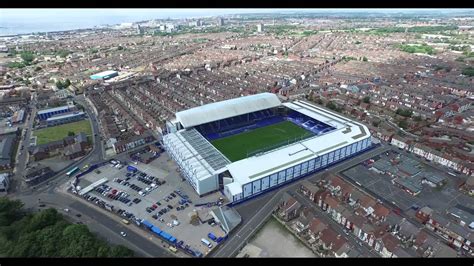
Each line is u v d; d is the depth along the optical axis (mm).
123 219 121250
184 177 148875
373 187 137500
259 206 128375
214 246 107312
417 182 137250
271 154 146750
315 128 192125
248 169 136375
